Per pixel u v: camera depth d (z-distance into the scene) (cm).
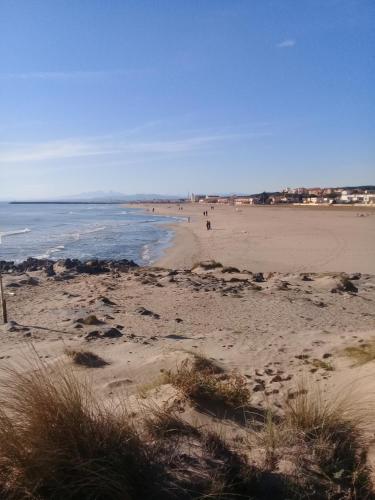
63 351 712
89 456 323
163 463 344
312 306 1199
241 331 895
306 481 339
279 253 3494
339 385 495
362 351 632
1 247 4172
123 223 8544
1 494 302
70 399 352
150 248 4103
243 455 365
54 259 3256
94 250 3956
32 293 1451
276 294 1376
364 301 1309
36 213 15162
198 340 806
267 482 342
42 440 320
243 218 9100
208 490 324
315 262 2995
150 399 454
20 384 398
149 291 1416
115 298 1311
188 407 427
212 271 1998
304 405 427
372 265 2814
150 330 913
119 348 738
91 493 307
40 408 337
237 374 566
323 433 387
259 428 411
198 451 361
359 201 16325
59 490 305
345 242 4144
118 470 322
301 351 701
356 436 387
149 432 382
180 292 1384
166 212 14588
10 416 358
